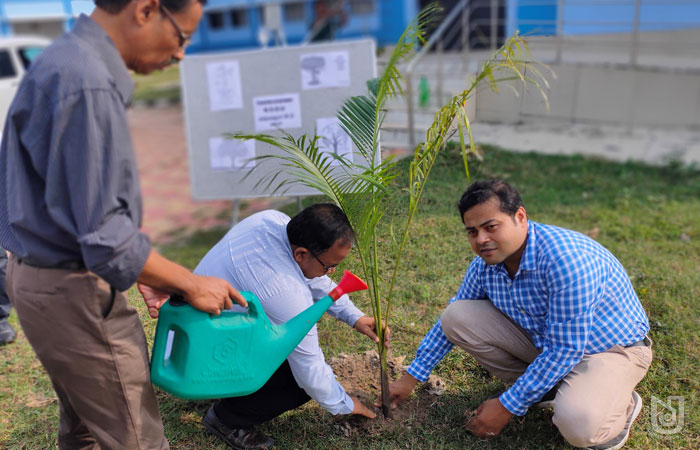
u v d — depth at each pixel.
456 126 2.34
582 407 2.11
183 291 1.80
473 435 2.43
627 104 7.28
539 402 2.48
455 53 9.70
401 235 2.83
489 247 2.13
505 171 5.32
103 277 1.62
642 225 4.56
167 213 7.38
